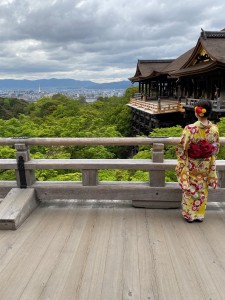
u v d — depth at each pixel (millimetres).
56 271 2293
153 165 3344
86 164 3430
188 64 19656
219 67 14414
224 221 3102
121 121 30797
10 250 2600
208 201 3416
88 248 2609
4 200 3277
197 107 2766
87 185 3523
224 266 2328
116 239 2760
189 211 3047
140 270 2291
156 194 3418
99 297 2008
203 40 17188
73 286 2121
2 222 2951
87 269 2312
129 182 3586
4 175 7773
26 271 2301
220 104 14773
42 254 2529
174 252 2531
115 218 3209
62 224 3080
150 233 2869
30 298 2008
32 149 10594
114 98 53000
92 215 3287
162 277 2203
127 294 2031
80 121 15352
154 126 21922
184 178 2932
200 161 2889
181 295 2014
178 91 25250
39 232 2916
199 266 2330
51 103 45062
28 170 3504
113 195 3488
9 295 2039
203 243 2672
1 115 50469
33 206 3439
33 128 13930
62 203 3617
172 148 9242
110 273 2260
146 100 27766
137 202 3475
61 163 3453
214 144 2840
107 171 8711
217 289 2066
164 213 3334
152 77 27734
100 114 33781
